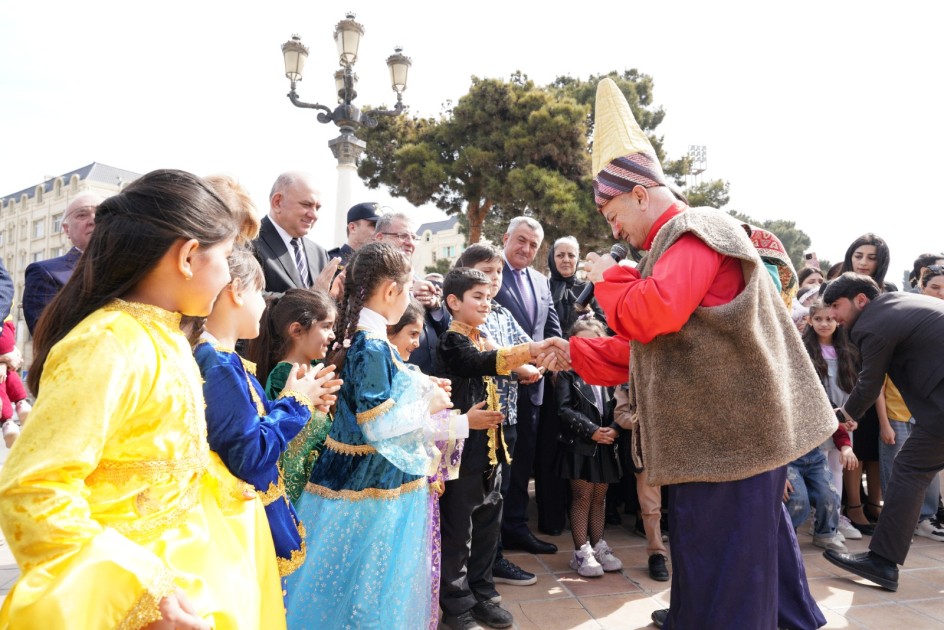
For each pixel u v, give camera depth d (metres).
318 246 3.82
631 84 15.32
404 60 9.33
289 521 1.65
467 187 13.56
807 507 3.68
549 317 4.18
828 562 3.59
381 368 1.94
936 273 4.38
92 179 43.38
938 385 3.08
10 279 3.83
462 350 2.66
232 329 1.60
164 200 1.16
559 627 2.71
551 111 13.11
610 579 3.29
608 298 1.84
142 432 1.11
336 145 9.38
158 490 1.14
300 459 2.12
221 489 1.37
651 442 1.82
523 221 3.96
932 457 3.08
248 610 1.23
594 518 3.49
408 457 1.86
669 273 1.71
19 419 4.85
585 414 3.46
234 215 1.32
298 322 2.14
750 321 1.69
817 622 2.26
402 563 1.91
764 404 1.71
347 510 1.91
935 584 3.28
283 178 3.36
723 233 1.76
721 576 1.73
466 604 2.59
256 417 1.44
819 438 1.81
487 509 2.79
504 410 3.00
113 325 1.09
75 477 0.97
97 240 1.17
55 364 1.02
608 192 2.03
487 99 13.50
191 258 1.19
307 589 1.86
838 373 4.06
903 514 3.12
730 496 1.75
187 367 1.22
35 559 0.92
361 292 2.09
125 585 0.95
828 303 3.60
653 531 3.34
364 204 4.16
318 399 1.68
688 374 1.76
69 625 0.90
